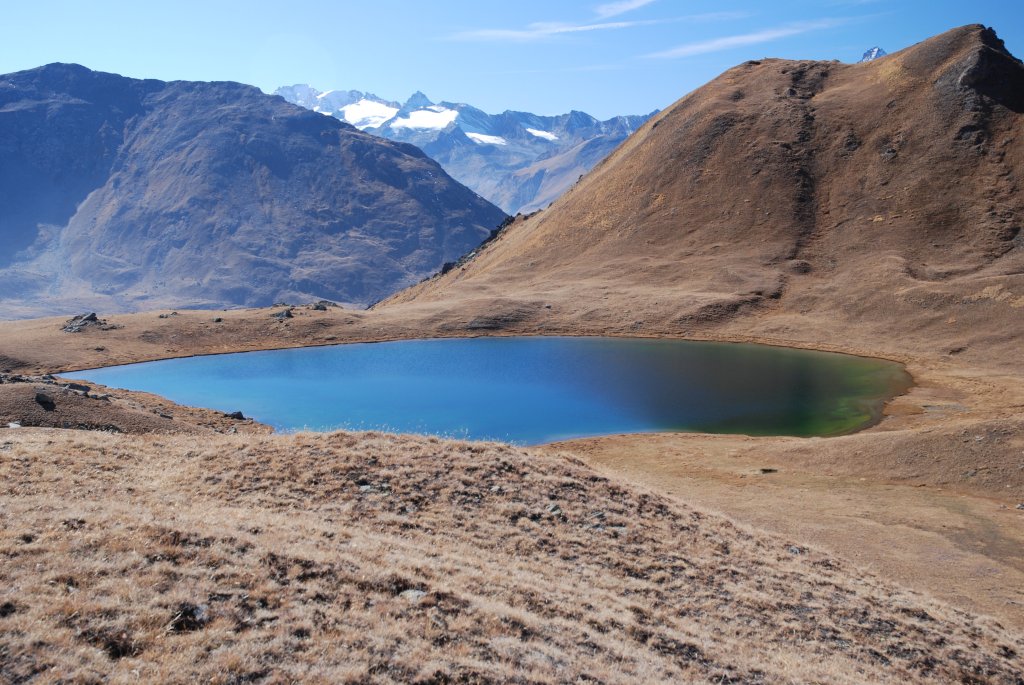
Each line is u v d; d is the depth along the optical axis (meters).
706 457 51.44
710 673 15.96
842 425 62.09
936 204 120.62
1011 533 35.31
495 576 18.61
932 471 43.75
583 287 129.75
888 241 117.94
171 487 24.34
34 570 13.26
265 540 17.23
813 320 104.81
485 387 77.88
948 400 68.69
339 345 108.31
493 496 26.22
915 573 30.42
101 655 10.95
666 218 145.50
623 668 14.70
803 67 175.62
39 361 89.81
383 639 13.07
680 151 158.12
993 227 111.62
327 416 64.94
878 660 19.34
